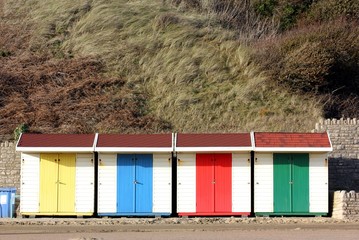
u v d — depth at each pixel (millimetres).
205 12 41062
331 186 28156
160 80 34469
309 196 25156
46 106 32281
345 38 35781
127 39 37406
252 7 42625
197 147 24984
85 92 33438
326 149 24891
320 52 34438
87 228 22656
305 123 31547
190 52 36406
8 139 30016
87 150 24859
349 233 21188
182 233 21344
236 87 34062
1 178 27797
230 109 32562
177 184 25234
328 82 34469
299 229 22188
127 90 33750
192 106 32719
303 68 34094
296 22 41500
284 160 25219
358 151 28703
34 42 37406
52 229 22484
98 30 38000
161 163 25234
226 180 25219
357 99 34438
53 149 24844
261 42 37562
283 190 25172
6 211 25656
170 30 38094
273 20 41625
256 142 25094
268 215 25141
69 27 38656
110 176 25188
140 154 25266
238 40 37938
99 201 25141
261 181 25172
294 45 35469
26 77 34219
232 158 25250
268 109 32531
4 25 39000
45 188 25141
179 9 40750
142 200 25219
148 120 31656
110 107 32375
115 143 25109
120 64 35594
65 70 34938
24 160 25156
